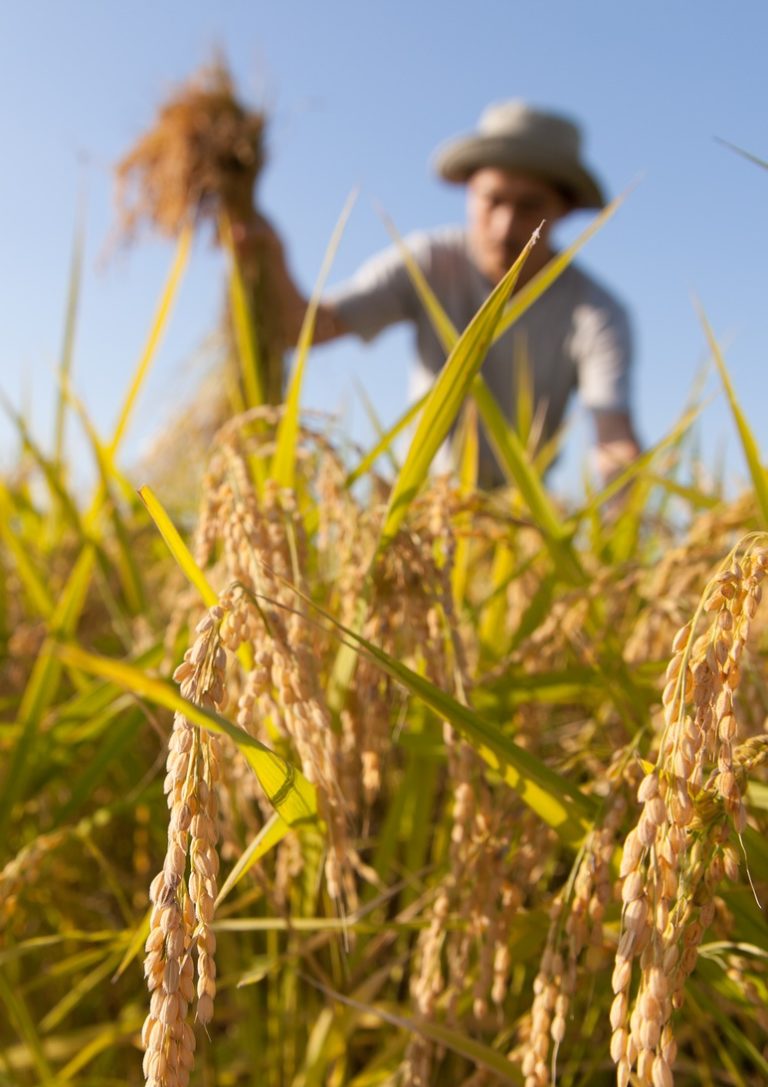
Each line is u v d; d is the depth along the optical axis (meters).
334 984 0.48
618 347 1.68
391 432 0.53
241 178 1.35
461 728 0.34
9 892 0.43
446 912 0.37
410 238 1.92
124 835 0.63
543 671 0.55
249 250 1.33
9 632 0.76
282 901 0.43
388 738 0.41
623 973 0.25
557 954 0.31
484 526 0.58
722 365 0.44
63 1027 0.59
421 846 0.53
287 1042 0.50
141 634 0.66
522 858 0.38
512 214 1.82
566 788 0.35
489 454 1.35
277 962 0.43
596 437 1.65
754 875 0.38
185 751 0.26
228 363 1.21
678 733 0.26
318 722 0.31
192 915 0.25
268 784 0.31
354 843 0.41
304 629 0.36
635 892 0.25
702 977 0.37
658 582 0.51
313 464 0.49
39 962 0.61
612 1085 0.49
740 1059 0.48
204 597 0.36
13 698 0.66
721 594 0.26
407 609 0.39
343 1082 0.49
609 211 0.52
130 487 0.73
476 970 0.43
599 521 0.78
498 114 1.89
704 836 0.27
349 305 1.83
